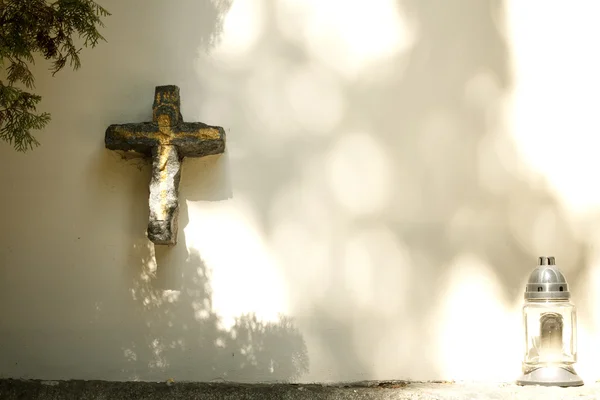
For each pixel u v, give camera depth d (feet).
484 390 17.51
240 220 18.70
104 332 18.28
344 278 18.70
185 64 19.06
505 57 19.44
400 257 18.83
